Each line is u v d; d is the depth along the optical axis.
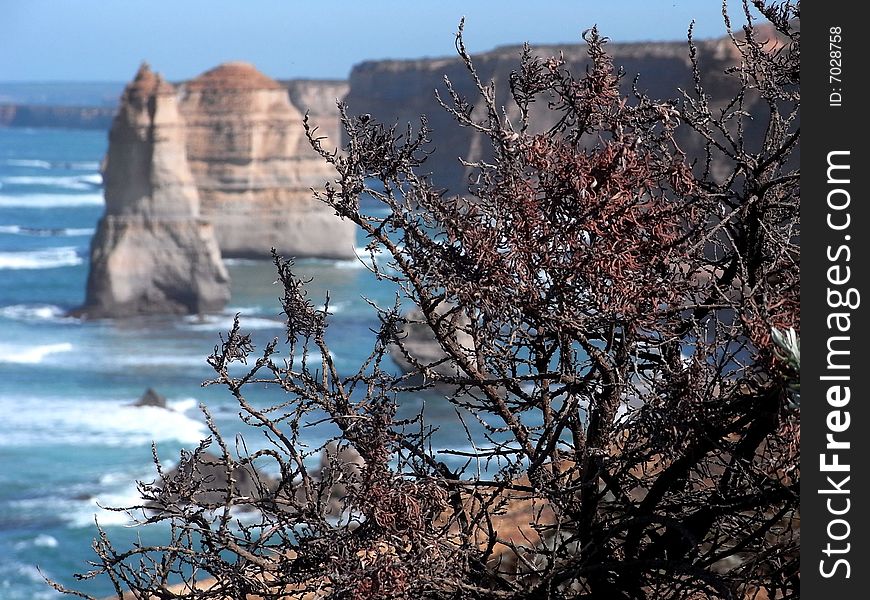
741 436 11.00
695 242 10.92
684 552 11.59
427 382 11.23
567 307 10.35
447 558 10.78
